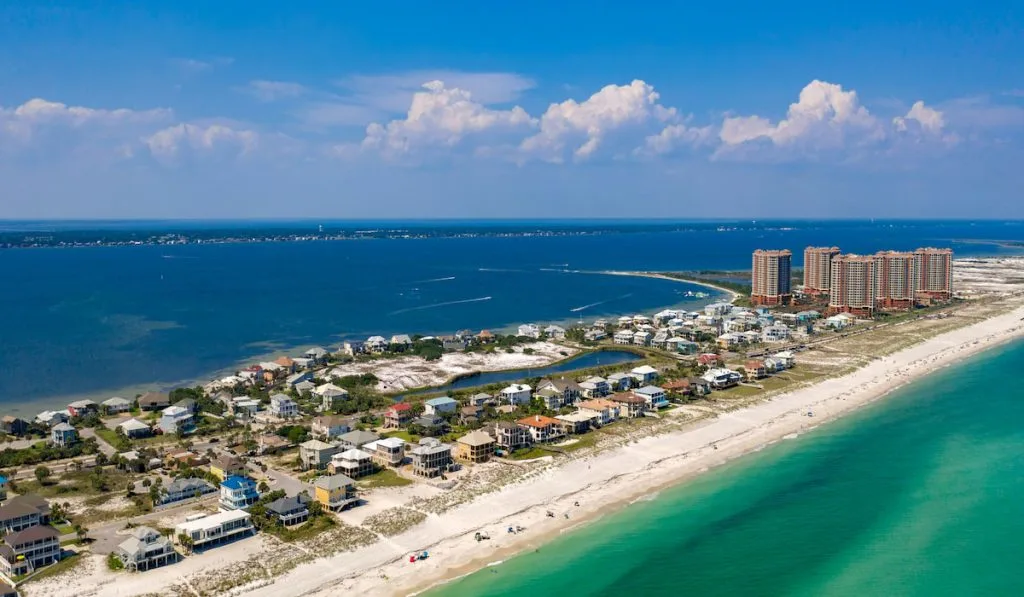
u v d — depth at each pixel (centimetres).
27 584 12162
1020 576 13125
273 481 16712
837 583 12862
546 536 14375
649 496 16388
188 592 11994
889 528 14950
